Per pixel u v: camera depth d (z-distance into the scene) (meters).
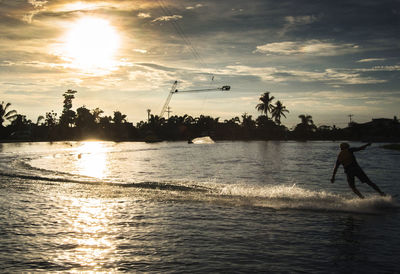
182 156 39.28
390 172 21.36
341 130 157.00
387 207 10.05
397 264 5.86
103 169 22.92
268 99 155.25
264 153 46.66
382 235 7.43
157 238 7.32
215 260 6.08
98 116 153.75
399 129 128.38
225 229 7.96
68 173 18.80
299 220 8.70
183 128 165.62
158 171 21.72
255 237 7.36
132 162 29.67
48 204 10.62
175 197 11.68
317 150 56.97
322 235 7.47
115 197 11.71
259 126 168.00
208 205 10.48
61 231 7.80
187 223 8.47
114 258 6.19
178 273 5.54
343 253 6.39
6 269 5.69
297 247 6.73
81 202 10.92
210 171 21.72
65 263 5.96
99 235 7.52
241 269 5.69
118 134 150.50
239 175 19.38
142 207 10.24
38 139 135.25
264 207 10.19
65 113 147.25
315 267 5.76
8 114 113.94
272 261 6.03
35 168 21.19
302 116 165.38
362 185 15.26
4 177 16.67
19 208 10.05
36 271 5.62
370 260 6.05
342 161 11.59
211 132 163.25
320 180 17.11
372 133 134.25
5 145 75.62
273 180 17.06
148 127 160.38
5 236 7.41
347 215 9.20
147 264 5.91
